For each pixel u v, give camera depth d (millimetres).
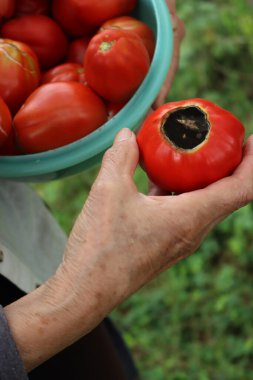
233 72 1716
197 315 1439
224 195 680
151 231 665
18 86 792
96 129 786
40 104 766
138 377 1060
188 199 673
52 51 860
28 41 852
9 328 649
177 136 686
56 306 656
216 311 1425
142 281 681
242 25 1663
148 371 1396
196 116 691
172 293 1472
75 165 785
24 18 857
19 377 643
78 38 892
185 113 692
